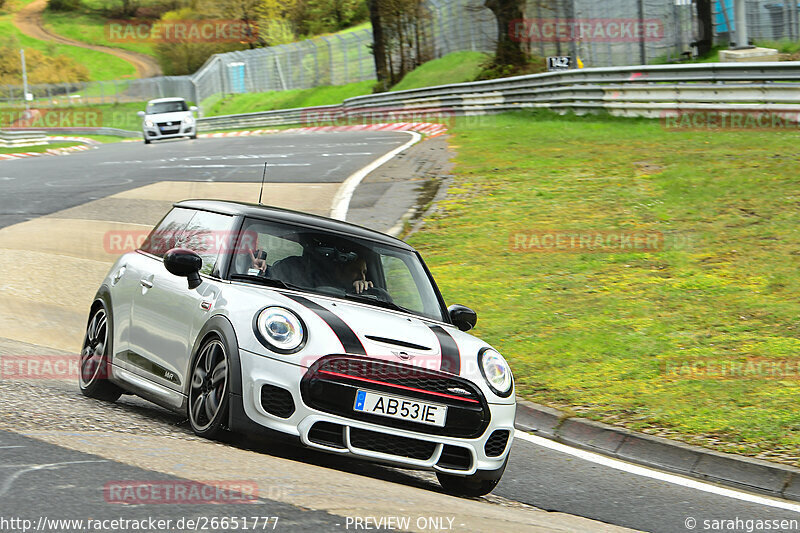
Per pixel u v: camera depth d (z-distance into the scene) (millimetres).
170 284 18297
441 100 112000
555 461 21000
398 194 55688
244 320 15688
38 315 31703
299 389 14859
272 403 14992
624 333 30828
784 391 25188
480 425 16062
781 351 28531
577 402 24891
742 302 33531
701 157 57938
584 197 51375
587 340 30141
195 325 16812
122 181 66875
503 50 121750
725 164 55219
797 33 100625
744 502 18719
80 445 14141
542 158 64250
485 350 17281
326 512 11609
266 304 15945
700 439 22016
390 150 78250
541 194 52969
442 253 42250
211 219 19172
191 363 16656
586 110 85500
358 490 13508
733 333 30438
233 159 78938
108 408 18719
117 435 15391
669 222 45125
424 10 165000
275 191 58562
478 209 50406
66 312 32719
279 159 76750
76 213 52812
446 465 15875
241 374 15234
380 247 19516
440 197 53938
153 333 18281
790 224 42625
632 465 21172
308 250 18406
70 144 140750
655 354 28719
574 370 27484
